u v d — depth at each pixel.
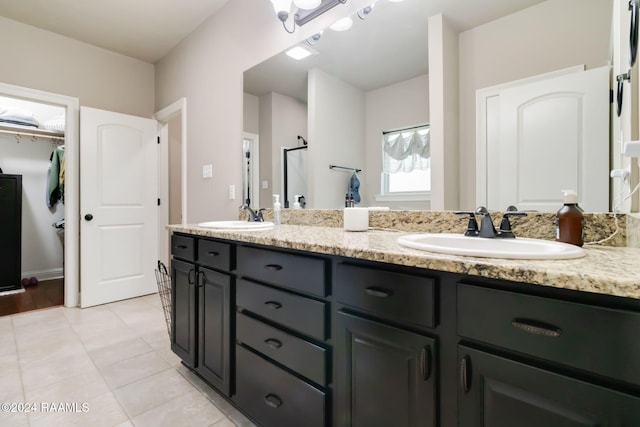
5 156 3.66
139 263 3.27
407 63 1.53
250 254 1.31
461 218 1.33
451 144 1.38
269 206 2.17
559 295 0.62
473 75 1.32
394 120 1.57
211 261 1.54
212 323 1.53
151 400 1.54
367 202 1.66
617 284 0.54
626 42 0.96
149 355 1.99
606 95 1.03
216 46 2.59
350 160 1.73
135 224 3.24
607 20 1.03
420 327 0.81
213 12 2.60
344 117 1.76
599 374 0.57
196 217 2.83
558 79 1.12
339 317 0.99
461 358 0.74
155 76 3.49
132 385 1.66
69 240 2.93
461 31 1.35
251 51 2.29
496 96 1.26
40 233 3.90
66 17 2.63
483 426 0.71
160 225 3.48
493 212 1.24
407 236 1.11
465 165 1.34
